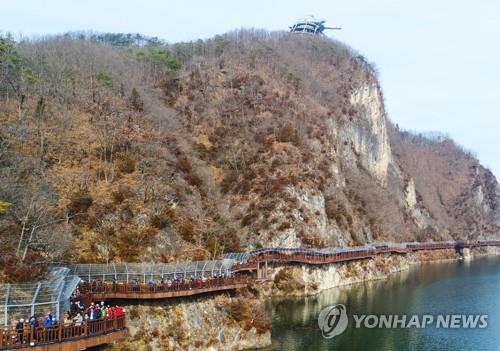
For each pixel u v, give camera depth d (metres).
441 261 191.00
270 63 174.25
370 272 130.50
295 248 108.25
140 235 73.00
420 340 72.00
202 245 82.44
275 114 142.75
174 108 138.12
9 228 58.44
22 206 62.22
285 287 100.81
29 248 58.53
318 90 180.38
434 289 113.69
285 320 80.56
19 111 84.50
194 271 67.38
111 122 98.69
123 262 67.88
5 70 94.44
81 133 91.19
